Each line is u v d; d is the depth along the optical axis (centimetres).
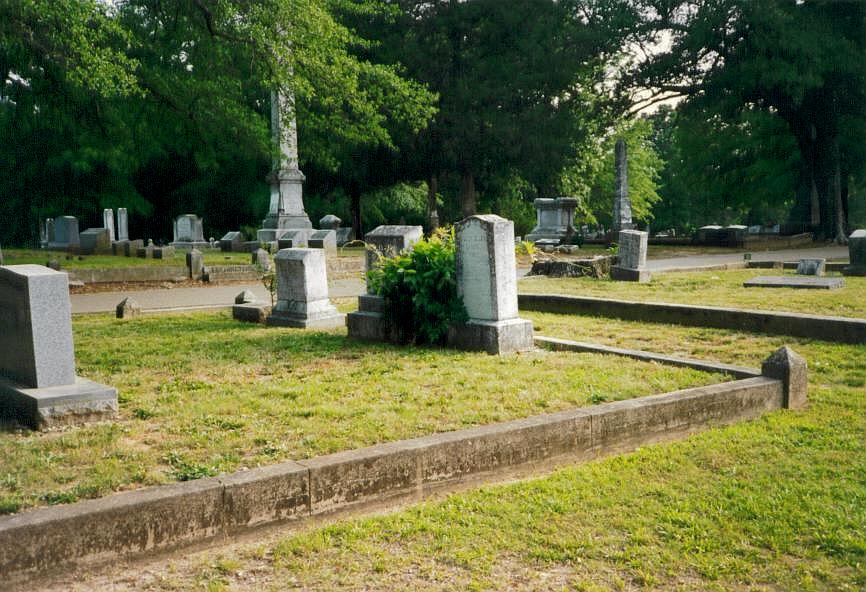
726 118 4000
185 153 4897
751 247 3375
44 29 1850
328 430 591
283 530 453
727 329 1134
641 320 1251
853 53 3303
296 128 3036
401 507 489
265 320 1313
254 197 5125
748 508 475
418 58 3862
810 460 562
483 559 414
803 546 431
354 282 2173
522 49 3891
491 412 641
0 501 446
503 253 941
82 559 396
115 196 5119
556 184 4562
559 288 1747
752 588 386
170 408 674
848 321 992
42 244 4525
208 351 990
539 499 492
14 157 4869
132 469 507
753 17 3253
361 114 2542
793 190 4528
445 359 898
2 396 668
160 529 416
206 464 514
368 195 5550
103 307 1596
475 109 3928
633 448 607
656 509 477
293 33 2014
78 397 632
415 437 572
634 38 3684
